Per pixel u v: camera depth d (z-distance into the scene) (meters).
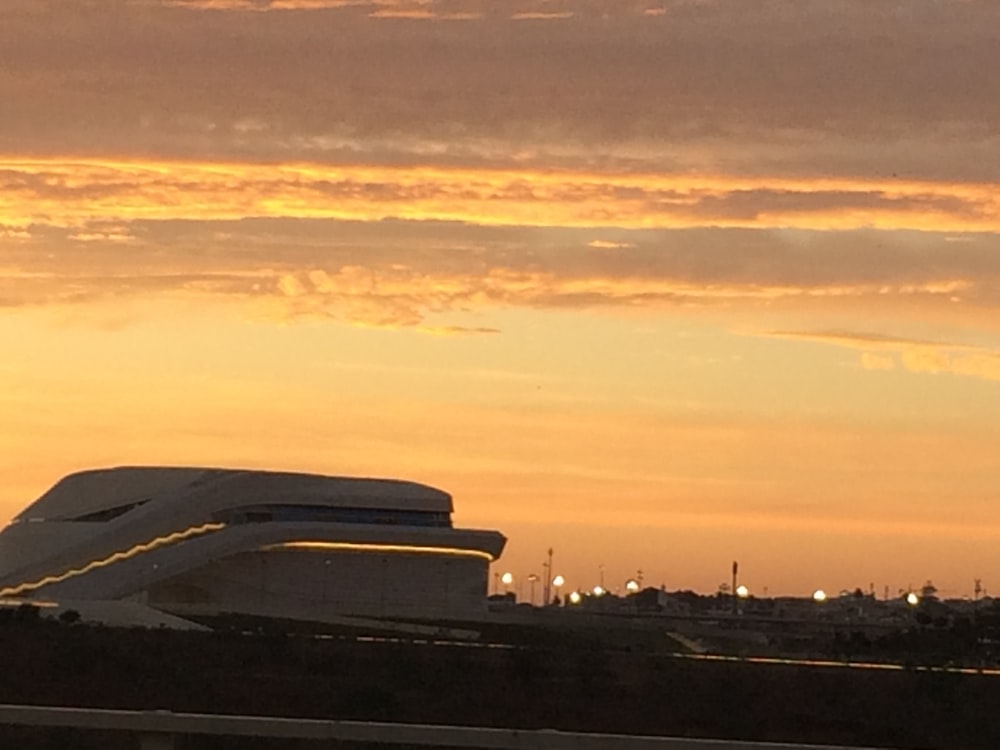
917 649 119.94
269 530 170.00
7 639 97.88
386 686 83.31
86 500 173.12
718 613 196.62
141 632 104.81
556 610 180.50
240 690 82.00
